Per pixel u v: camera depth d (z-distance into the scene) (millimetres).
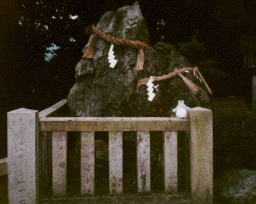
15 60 9195
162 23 10961
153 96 3857
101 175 3619
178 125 2766
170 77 4043
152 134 3666
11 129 2578
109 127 2711
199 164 2721
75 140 4621
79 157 3926
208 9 10531
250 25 11172
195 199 2729
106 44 4238
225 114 4531
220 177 3564
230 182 3250
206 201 2725
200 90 4102
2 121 7457
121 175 2732
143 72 3996
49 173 3650
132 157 3826
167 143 2777
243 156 4047
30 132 2592
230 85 11758
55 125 2689
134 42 4090
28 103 9555
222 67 11695
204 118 2715
